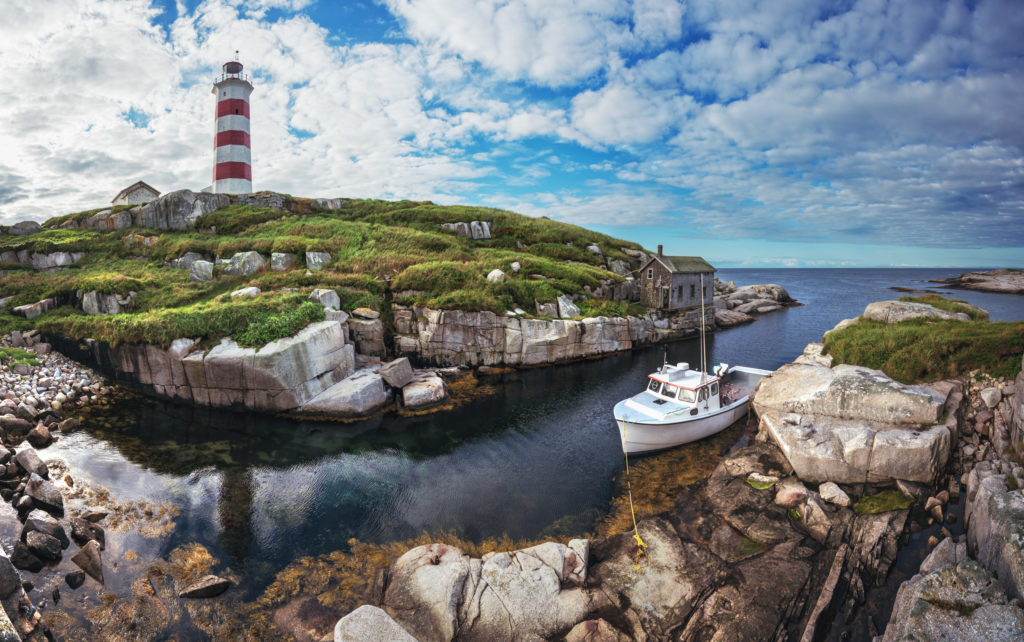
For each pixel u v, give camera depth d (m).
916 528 12.23
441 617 9.62
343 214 53.75
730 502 13.66
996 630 7.96
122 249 38.88
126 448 18.05
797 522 12.60
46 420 19.27
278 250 37.12
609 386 27.31
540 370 30.67
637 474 16.50
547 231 54.09
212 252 37.41
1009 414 14.16
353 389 22.52
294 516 14.28
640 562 11.41
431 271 33.59
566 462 17.86
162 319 23.30
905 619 8.70
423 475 16.89
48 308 28.14
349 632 8.17
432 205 59.53
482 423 21.77
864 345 19.34
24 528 11.56
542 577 10.55
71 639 9.39
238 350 21.95
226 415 21.72
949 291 90.31
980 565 9.58
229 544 12.83
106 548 12.21
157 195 53.88
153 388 23.05
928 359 17.30
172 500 14.78
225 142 53.25
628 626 9.63
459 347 29.95
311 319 24.25
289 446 19.05
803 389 16.66
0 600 9.30
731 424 19.58
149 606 10.41
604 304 37.84
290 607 10.50
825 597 10.18
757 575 10.81
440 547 11.83
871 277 199.62
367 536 13.30
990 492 10.94
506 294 33.41
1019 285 84.06
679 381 18.81
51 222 45.69
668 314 41.50
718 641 9.26
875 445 13.59
